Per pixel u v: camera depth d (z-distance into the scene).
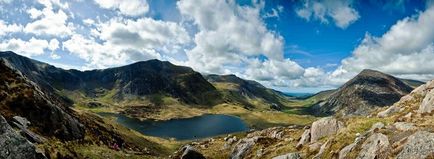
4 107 47.47
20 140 30.48
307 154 43.75
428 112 43.59
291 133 83.75
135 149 87.25
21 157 29.61
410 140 27.73
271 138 68.19
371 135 33.84
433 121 37.31
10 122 40.66
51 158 38.69
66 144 51.03
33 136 41.34
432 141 25.94
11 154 28.81
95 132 73.50
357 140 35.12
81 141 58.19
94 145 61.34
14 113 47.88
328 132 48.59
